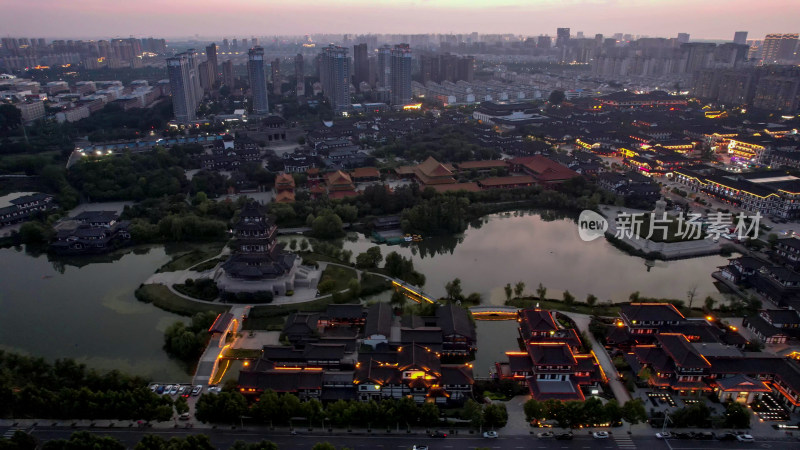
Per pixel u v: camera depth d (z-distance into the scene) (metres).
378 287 193.50
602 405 125.19
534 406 124.38
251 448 111.25
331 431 124.12
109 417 126.19
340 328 163.62
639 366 143.12
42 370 142.12
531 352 140.62
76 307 184.75
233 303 182.88
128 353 156.88
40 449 115.88
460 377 134.00
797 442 119.88
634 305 163.38
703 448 118.44
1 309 182.75
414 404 123.56
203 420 124.38
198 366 147.12
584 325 168.50
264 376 133.00
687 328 156.75
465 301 184.88
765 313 165.25
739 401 134.00
